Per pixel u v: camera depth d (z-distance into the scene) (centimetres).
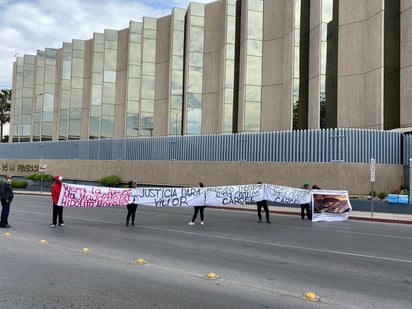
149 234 1199
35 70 5797
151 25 4488
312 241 1150
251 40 3459
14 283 634
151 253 904
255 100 3431
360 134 2298
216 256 888
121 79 4778
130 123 4503
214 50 3906
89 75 5091
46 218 1567
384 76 2688
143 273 718
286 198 1717
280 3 3384
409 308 550
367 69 2808
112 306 536
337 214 1806
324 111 2966
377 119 2680
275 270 765
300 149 2445
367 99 2795
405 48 2594
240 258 872
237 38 3662
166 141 3177
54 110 5459
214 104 3866
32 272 705
